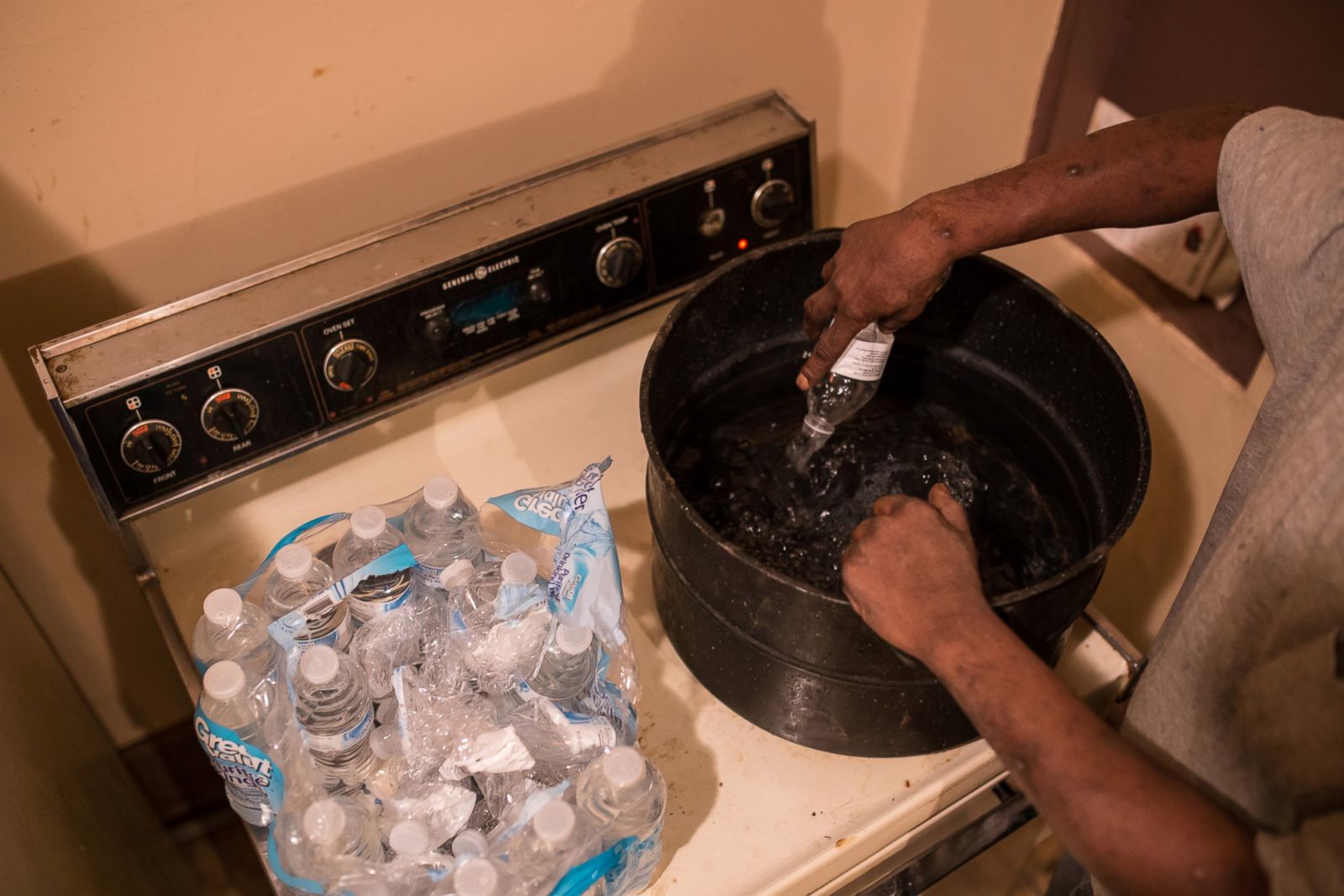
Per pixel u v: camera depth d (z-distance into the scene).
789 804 0.89
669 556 0.91
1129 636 1.55
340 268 1.02
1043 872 1.17
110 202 1.02
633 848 0.78
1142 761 0.59
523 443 1.14
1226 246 1.23
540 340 1.13
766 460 1.07
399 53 1.07
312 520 1.06
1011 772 0.63
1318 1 1.10
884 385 1.16
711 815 0.88
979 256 1.03
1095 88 1.31
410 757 0.82
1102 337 0.95
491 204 1.08
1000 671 0.64
